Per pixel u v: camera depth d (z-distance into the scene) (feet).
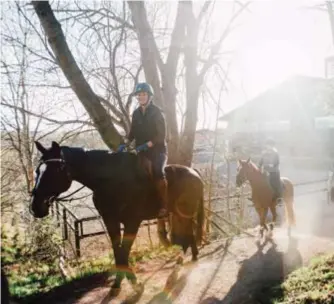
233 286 16.48
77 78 18.86
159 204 15.75
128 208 15.05
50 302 14.93
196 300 15.07
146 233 31.24
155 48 23.85
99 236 32.78
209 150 34.30
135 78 26.20
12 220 26.96
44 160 13.52
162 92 25.08
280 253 21.52
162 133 14.84
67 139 24.36
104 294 15.62
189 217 17.69
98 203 14.82
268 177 24.98
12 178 25.98
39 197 13.15
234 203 33.30
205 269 18.79
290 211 26.25
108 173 14.46
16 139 25.58
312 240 24.49
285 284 15.83
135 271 18.63
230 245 23.56
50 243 21.79
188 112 26.02
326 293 13.80
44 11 17.51
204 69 25.49
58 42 18.07
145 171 14.96
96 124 20.03
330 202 42.27
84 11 21.34
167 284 16.70
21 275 18.88
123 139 20.74
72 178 14.14
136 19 23.03
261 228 25.18
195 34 25.50
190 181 17.49
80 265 20.47
